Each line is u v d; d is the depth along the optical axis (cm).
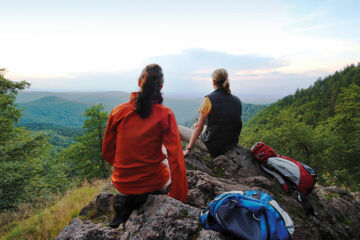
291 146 2411
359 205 372
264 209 149
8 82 1056
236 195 166
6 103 1044
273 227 137
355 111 1828
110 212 213
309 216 255
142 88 145
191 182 251
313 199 305
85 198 679
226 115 275
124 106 155
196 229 159
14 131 1137
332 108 5091
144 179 166
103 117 1905
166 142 156
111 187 389
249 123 8812
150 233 155
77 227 191
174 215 167
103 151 173
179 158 156
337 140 2092
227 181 274
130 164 159
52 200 851
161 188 188
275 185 277
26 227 541
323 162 2225
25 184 1084
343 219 316
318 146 2264
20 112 1123
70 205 631
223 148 305
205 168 306
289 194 270
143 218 169
